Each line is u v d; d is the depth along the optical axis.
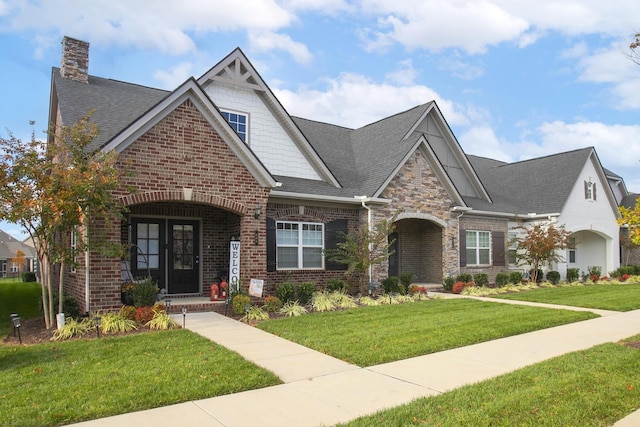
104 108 13.58
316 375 6.82
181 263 14.20
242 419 5.12
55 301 10.40
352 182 17.78
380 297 15.21
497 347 8.73
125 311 10.23
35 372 6.64
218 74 15.13
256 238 13.05
